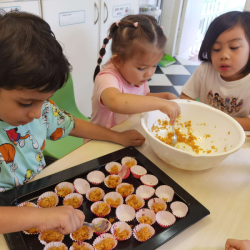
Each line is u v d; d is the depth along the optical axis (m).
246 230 0.57
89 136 0.84
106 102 0.81
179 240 0.54
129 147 0.79
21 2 1.28
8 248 0.49
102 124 1.06
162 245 0.52
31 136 0.70
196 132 0.89
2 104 0.49
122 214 0.61
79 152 0.77
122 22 0.88
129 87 1.03
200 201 0.64
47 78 0.46
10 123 0.54
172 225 0.55
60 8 1.48
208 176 0.72
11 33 0.43
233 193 0.67
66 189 0.64
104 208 0.60
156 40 0.82
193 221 0.56
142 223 0.57
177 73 3.06
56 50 0.47
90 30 1.75
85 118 1.38
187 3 3.17
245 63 1.03
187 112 0.89
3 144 0.63
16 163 0.66
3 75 0.43
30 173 0.69
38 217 0.47
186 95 1.30
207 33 1.05
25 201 0.60
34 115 0.52
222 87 1.17
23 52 0.43
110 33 0.95
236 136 0.75
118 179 0.69
